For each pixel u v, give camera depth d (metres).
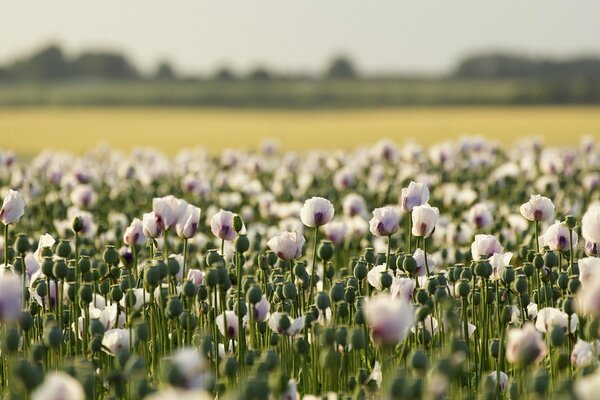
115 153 35.88
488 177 26.66
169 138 76.88
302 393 9.94
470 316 12.07
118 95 173.50
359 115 124.19
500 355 9.23
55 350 9.66
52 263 10.55
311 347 10.36
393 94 165.50
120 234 17.66
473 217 15.38
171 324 10.52
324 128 89.00
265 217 20.72
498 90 157.38
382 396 8.30
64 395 5.41
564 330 9.75
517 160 30.09
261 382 6.89
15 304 7.38
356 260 12.95
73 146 68.06
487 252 11.48
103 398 9.63
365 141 69.31
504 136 69.31
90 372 7.75
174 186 25.78
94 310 10.66
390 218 11.34
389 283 10.56
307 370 10.59
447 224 17.77
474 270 10.85
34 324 10.80
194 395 5.15
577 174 26.03
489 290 11.01
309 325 9.78
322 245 11.45
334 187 26.11
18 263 11.17
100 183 26.70
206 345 9.07
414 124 90.75
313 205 11.37
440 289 10.30
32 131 88.56
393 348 9.99
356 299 10.58
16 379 7.12
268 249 15.73
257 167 28.08
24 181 22.64
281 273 12.04
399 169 28.67
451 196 21.66
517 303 12.07
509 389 9.03
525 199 21.92
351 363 10.79
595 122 87.62
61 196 23.31
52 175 23.94
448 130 78.44
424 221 11.32
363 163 28.88
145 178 24.97
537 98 149.88
